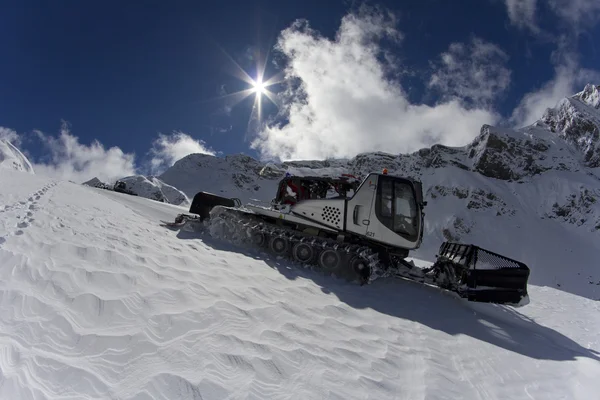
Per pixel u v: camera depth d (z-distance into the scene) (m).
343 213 7.55
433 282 6.98
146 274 4.31
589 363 4.50
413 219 7.16
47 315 2.92
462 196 178.00
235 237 8.17
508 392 3.60
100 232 6.05
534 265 133.12
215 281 4.82
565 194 168.38
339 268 7.06
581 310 8.05
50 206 8.63
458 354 4.42
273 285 5.43
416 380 3.51
